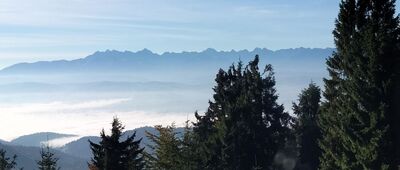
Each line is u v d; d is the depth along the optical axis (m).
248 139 55.31
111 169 41.19
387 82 35.50
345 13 39.44
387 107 35.50
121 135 42.34
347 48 38.19
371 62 35.84
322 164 44.38
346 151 38.06
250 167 54.69
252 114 60.00
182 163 49.00
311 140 65.38
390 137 35.78
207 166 51.25
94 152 42.34
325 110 47.50
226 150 52.94
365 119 36.34
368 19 38.47
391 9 37.66
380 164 35.72
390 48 35.94
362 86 36.34
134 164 47.47
